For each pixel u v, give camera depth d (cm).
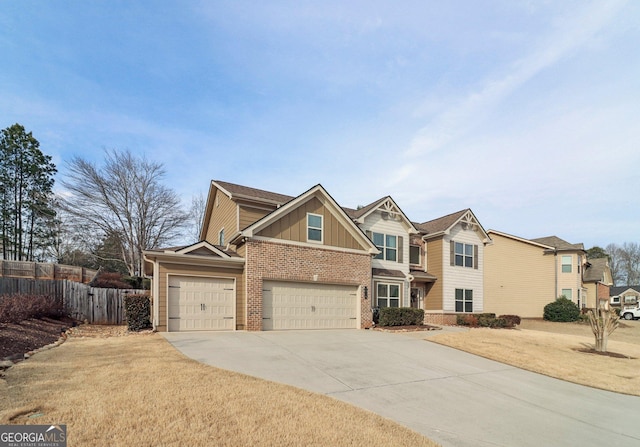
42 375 665
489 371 988
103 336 1224
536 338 1627
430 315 2331
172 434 451
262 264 1494
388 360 1014
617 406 780
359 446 462
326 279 1652
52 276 2486
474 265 2481
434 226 2514
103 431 447
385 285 2083
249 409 553
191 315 1366
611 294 5609
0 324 1073
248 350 1007
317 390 699
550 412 704
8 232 3444
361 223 2055
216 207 2198
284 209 1566
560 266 3173
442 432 554
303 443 456
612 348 1538
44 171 3625
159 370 733
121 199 3092
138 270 3159
